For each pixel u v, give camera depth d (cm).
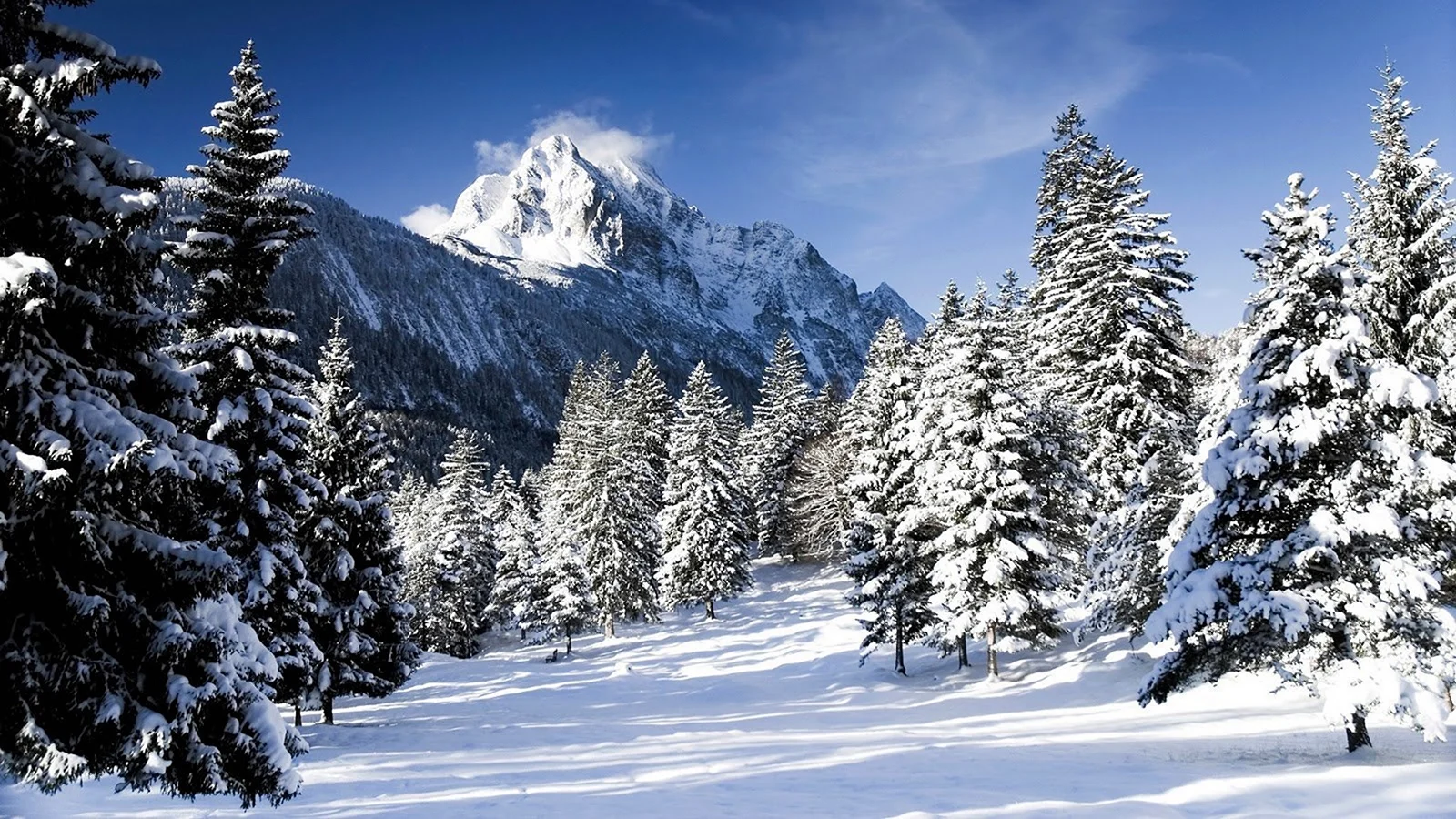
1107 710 2278
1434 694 1328
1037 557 2784
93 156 872
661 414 8469
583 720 2772
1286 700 2070
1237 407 1667
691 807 1266
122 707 838
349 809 1280
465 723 2639
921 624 3359
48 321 862
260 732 920
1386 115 1959
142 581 920
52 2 879
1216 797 1197
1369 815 1073
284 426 1931
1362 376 1474
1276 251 1589
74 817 1138
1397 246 1888
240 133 2022
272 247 1908
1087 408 2845
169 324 930
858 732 2231
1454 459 1574
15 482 773
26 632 832
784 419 7531
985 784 1372
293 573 1972
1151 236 2894
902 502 3366
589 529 5419
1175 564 1627
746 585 5897
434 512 5947
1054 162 3444
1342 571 1459
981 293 2934
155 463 852
